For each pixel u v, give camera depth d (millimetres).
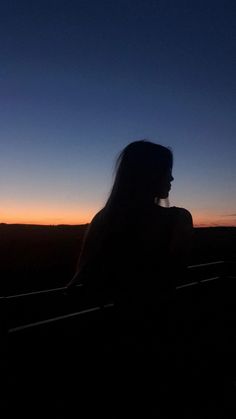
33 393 1563
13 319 1860
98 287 1651
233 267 4852
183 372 1993
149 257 1564
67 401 1650
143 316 1551
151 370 1602
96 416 1664
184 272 1607
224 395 2205
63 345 1727
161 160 1642
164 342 1637
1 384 1465
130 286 1563
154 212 1604
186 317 2471
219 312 3703
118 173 1681
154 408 1725
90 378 1698
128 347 1571
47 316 1976
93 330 1732
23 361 1560
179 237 1573
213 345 2848
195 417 1935
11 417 1469
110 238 1610
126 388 1631
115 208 1627
